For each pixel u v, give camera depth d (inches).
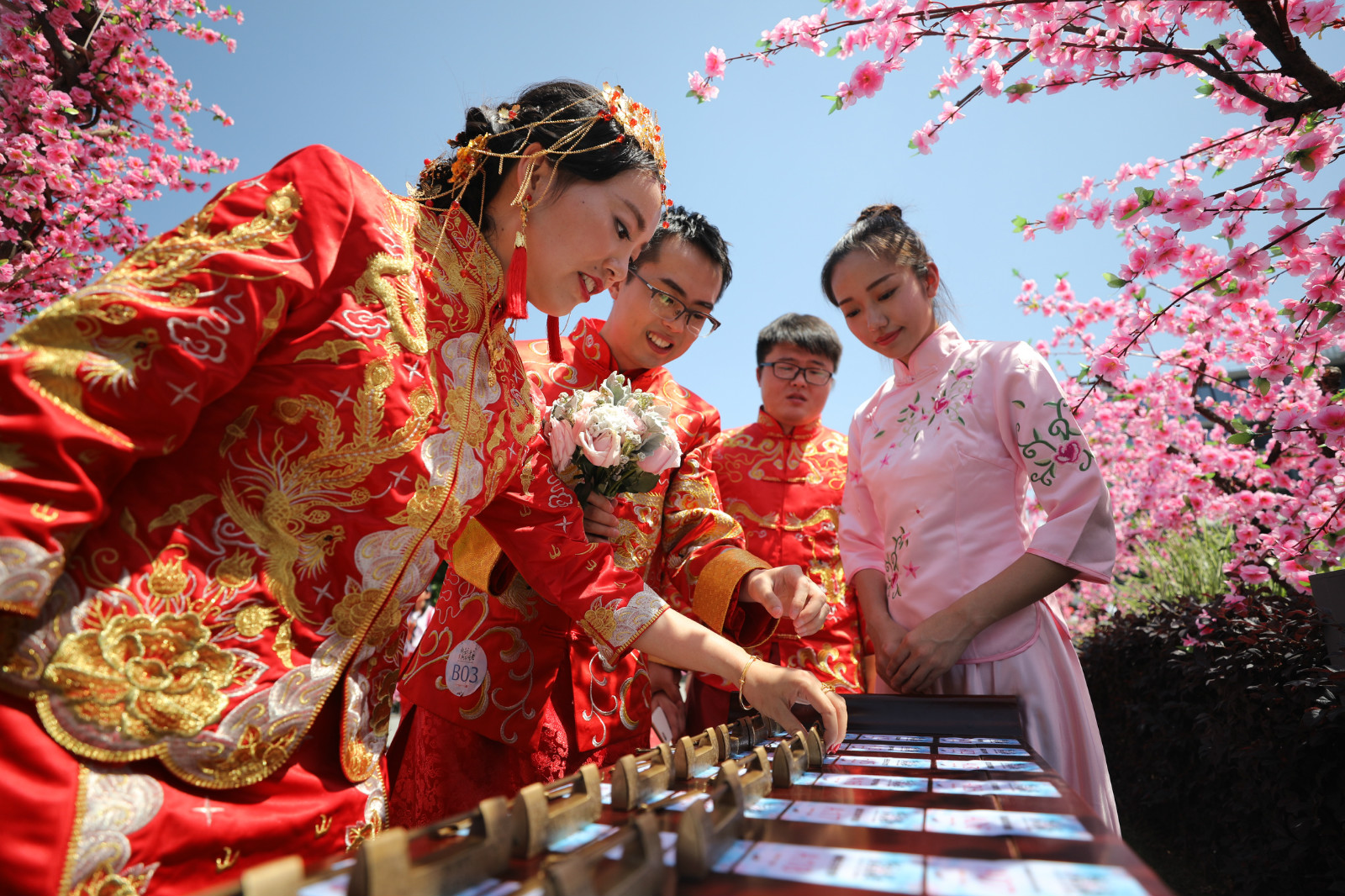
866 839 24.5
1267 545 121.9
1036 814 27.7
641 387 96.3
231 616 35.2
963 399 82.4
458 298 48.5
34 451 28.9
